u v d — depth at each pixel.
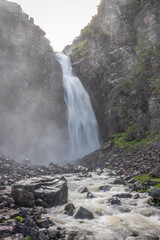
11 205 7.53
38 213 7.11
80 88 42.72
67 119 39.38
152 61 27.05
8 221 5.76
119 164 19.98
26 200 7.85
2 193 9.08
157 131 21.94
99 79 38.75
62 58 45.47
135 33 34.53
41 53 40.38
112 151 25.33
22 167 20.19
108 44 39.06
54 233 5.55
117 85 33.47
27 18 41.06
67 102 40.16
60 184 10.04
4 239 4.67
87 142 39.22
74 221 6.97
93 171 19.75
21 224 5.30
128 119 29.16
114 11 38.97
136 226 6.63
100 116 37.53
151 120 23.58
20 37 38.06
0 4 39.78
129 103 29.61
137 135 25.20
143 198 9.30
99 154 26.73
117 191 11.14
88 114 40.28
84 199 9.89
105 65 37.75
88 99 41.34
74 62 46.78
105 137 34.78
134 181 12.66
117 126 31.44
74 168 22.75
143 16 33.38
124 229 6.37
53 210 8.36
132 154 20.78
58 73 40.62
